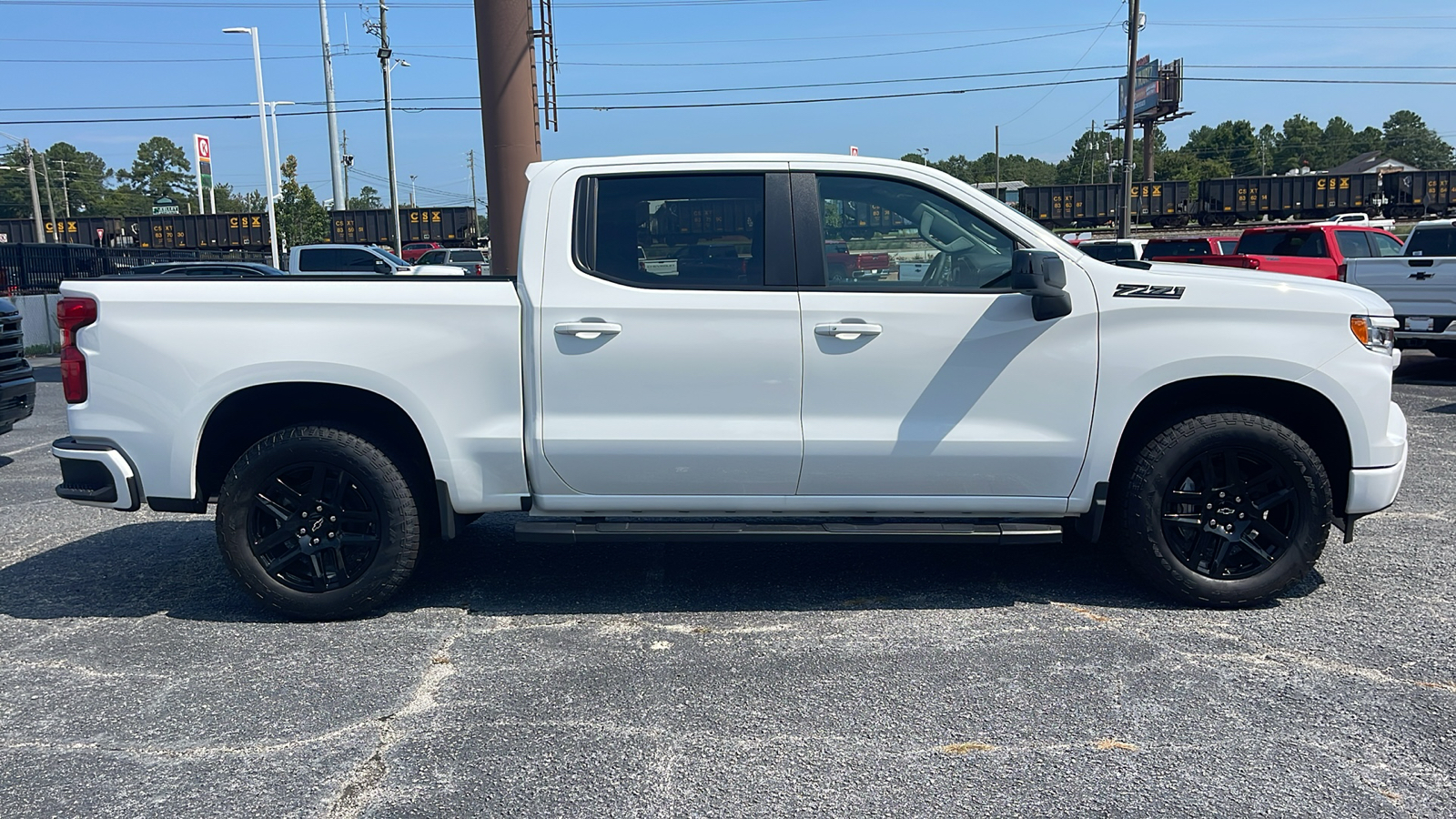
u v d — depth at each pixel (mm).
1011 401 4348
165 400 4414
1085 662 3969
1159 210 43469
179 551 5746
